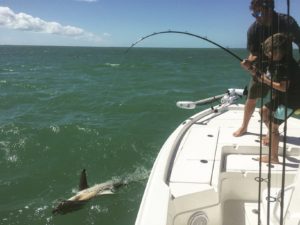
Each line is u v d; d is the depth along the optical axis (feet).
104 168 31.04
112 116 48.11
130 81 86.38
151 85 77.92
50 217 23.86
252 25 14.08
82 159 32.76
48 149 34.86
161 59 232.94
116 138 37.83
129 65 155.43
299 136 16.12
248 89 15.98
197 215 11.39
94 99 59.72
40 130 39.68
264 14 13.14
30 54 339.57
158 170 12.19
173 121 45.57
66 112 50.78
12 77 96.89
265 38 13.46
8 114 49.08
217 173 12.47
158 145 36.24
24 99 60.03
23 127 40.91
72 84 80.74
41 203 25.67
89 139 37.42
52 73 112.06
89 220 23.45
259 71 12.94
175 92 67.00
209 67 142.10
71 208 24.48
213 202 11.55
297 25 13.37
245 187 13.09
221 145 14.92
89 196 25.57
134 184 27.73
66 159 32.65
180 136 16.19
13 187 27.89
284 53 11.46
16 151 34.22
